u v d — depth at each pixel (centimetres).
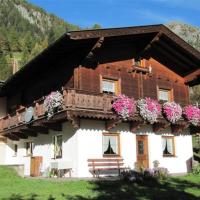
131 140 1995
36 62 2009
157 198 1207
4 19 18162
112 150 1909
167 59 2325
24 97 2598
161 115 2061
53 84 2130
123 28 1867
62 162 1842
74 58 1914
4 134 2548
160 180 1611
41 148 2169
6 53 11675
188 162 2241
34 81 2425
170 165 2145
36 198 1162
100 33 1766
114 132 1933
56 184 1458
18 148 2566
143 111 1928
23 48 11956
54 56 1945
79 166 1766
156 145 2106
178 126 2180
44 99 1891
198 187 1468
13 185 1447
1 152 2778
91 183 1474
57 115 1773
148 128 2091
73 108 1700
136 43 2158
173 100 2291
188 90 2406
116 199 1170
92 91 1895
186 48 2189
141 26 1955
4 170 1734
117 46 2067
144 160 2031
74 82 1873
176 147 2205
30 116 2038
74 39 1670
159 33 2053
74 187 1384
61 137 1959
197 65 2312
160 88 2248
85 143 1808
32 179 1670
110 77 1991
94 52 1880
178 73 2372
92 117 1764
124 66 2073
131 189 1360
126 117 1867
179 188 1424
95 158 1830
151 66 2220
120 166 1903
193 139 3312
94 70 1931
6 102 2953
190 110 2184
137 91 2105
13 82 2466
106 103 1823
